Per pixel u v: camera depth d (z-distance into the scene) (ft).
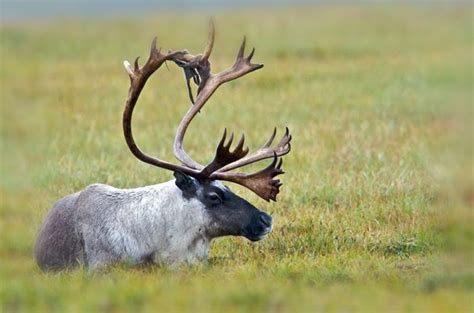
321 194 125.80
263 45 280.92
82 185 134.82
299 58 250.98
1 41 328.08
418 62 242.58
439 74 218.18
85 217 101.55
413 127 164.45
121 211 100.68
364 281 91.30
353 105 184.03
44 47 309.63
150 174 137.08
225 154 98.17
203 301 84.23
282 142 99.45
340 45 277.85
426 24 339.77
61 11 602.44
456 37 300.40
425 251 104.47
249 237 98.53
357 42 286.25
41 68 259.19
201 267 97.30
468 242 106.01
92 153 154.20
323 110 179.52
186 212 98.73
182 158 100.17
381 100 187.93
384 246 106.01
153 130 166.50
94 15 499.51
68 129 176.35
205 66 101.76
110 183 134.00
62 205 104.83
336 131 161.38
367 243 107.14
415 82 208.33
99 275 96.17
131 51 286.87
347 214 117.50
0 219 131.13
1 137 186.50
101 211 101.19
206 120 172.24
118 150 154.30
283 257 103.04
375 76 216.74
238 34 317.83
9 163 167.53
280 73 218.59
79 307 83.66
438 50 269.85
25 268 106.52
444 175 135.03
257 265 98.89
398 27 331.57
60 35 341.21
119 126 171.63
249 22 363.56
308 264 98.02
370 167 137.08
